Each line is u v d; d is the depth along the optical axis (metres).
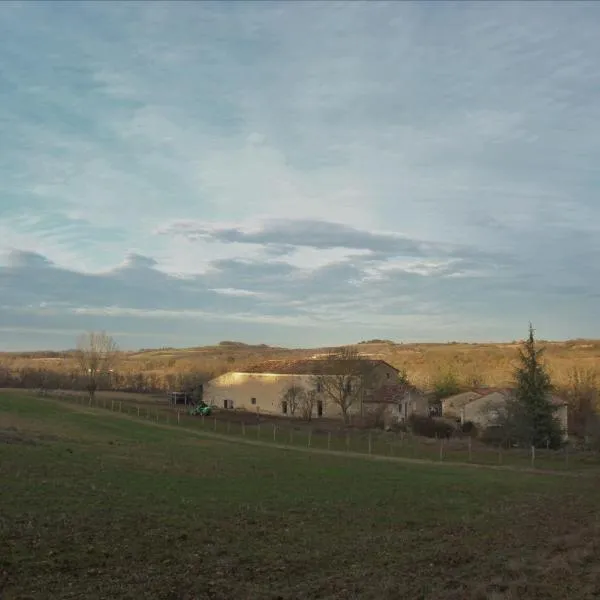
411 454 41.16
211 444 39.38
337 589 12.08
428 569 13.76
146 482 21.48
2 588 10.70
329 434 45.59
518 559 14.57
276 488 23.17
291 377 66.19
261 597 11.41
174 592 11.33
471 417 59.53
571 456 41.81
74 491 18.20
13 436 29.42
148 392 90.19
